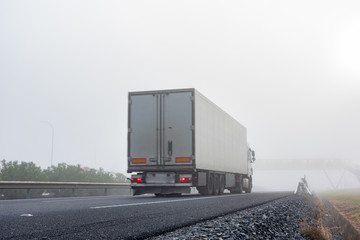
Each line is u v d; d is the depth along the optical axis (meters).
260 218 7.88
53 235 4.29
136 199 13.79
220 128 22.19
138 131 17.83
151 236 4.79
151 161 17.48
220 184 22.22
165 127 17.59
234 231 5.70
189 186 17.05
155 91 17.89
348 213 12.08
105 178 33.50
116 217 6.34
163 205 9.83
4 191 20.81
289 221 9.26
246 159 29.58
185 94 17.61
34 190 22.56
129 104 18.09
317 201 19.83
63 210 7.43
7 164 25.38
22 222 5.25
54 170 29.41
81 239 4.12
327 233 9.08
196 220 6.53
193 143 17.25
